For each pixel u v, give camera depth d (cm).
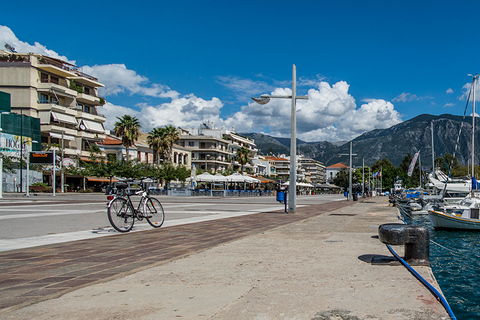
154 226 1038
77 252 637
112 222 899
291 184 1747
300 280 432
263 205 2559
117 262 548
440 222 2125
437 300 349
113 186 930
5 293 381
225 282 425
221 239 812
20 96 5659
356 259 567
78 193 5409
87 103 6762
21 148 4694
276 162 16675
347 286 403
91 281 432
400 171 15562
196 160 10031
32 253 627
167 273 473
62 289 396
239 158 9125
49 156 3947
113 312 318
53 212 1641
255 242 757
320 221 1306
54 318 304
